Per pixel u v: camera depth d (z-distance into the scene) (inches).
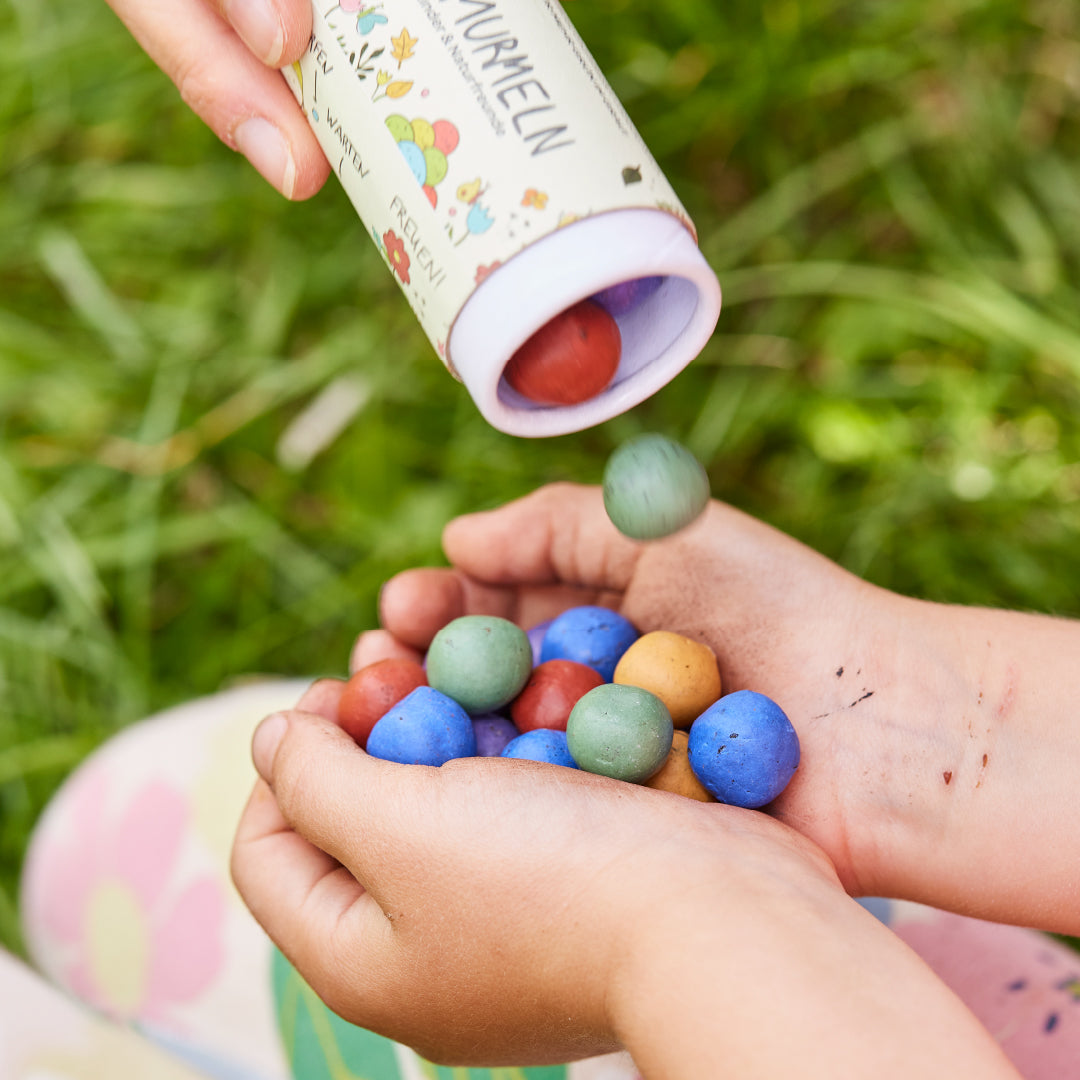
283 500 21.4
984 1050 12.7
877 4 22.1
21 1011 15.9
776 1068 12.6
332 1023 16.2
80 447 21.4
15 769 20.1
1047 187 21.9
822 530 21.0
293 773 14.6
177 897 17.0
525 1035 14.3
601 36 22.0
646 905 13.4
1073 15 22.1
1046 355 21.1
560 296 13.5
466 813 14.0
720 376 21.5
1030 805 15.1
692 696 15.4
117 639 20.9
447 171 13.8
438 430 21.7
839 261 21.9
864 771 15.4
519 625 17.4
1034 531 20.8
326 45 14.2
